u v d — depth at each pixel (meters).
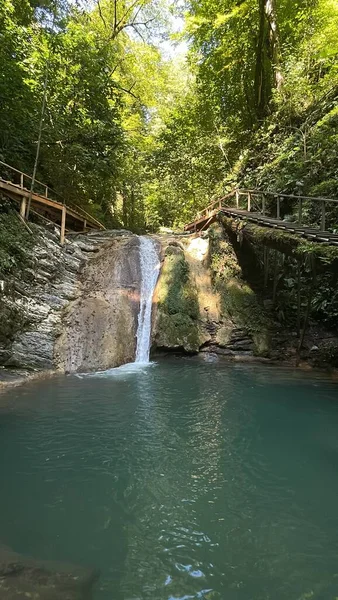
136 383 7.44
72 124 12.74
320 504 3.51
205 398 6.53
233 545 2.91
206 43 18.50
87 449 4.54
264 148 14.76
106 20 20.61
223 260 11.57
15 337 7.99
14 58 10.62
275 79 14.66
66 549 2.78
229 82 18.20
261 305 10.57
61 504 3.41
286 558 2.78
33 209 11.30
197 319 10.50
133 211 25.20
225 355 9.77
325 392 6.91
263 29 14.99
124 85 22.02
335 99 11.16
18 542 2.85
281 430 5.22
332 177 9.99
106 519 3.21
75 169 13.50
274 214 13.08
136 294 10.79
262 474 4.05
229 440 4.88
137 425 5.30
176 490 3.71
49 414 5.63
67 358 8.34
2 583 2.20
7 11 10.23
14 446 4.56
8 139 11.08
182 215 21.75
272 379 7.79
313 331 9.73
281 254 10.90
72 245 11.55
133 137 21.14
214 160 18.36
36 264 9.52
